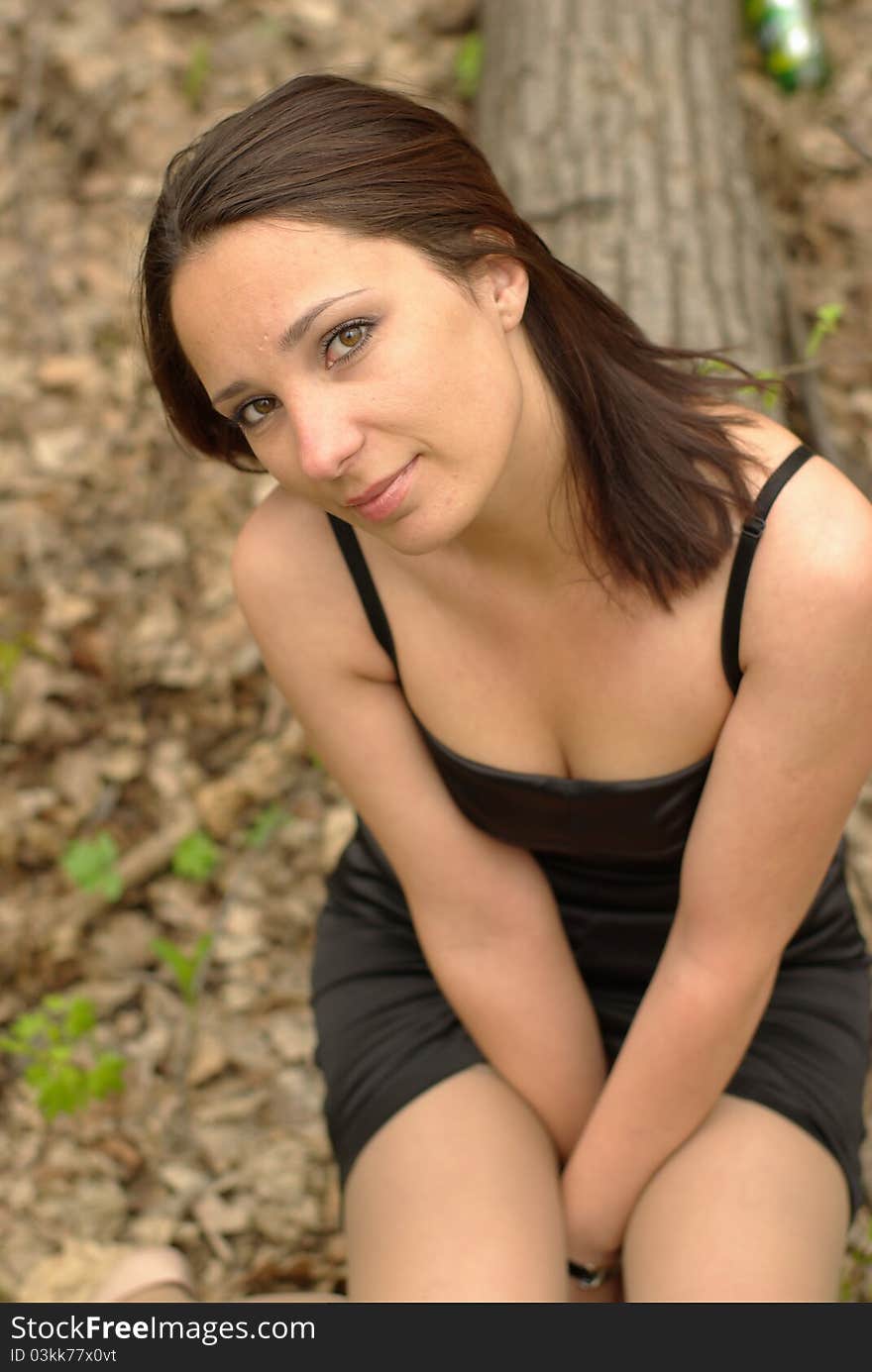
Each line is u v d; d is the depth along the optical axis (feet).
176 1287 6.66
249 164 4.43
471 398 4.60
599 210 11.00
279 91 4.59
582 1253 6.32
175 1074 9.03
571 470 5.15
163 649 10.66
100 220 13.01
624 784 5.72
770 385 6.31
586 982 6.78
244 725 10.56
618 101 11.88
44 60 13.70
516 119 11.98
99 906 9.75
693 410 5.38
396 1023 6.61
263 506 5.95
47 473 11.43
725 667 5.37
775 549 5.16
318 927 7.38
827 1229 5.91
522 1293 5.72
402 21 14.49
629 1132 6.03
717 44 12.95
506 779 5.87
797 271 12.87
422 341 4.49
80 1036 9.11
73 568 10.99
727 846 5.54
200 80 13.56
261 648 6.11
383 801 6.21
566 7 12.69
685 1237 5.79
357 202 4.44
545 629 5.50
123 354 12.12
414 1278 5.77
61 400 11.88
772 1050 6.34
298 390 4.51
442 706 5.86
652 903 6.33
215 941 9.59
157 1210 8.37
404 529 4.71
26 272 12.67
